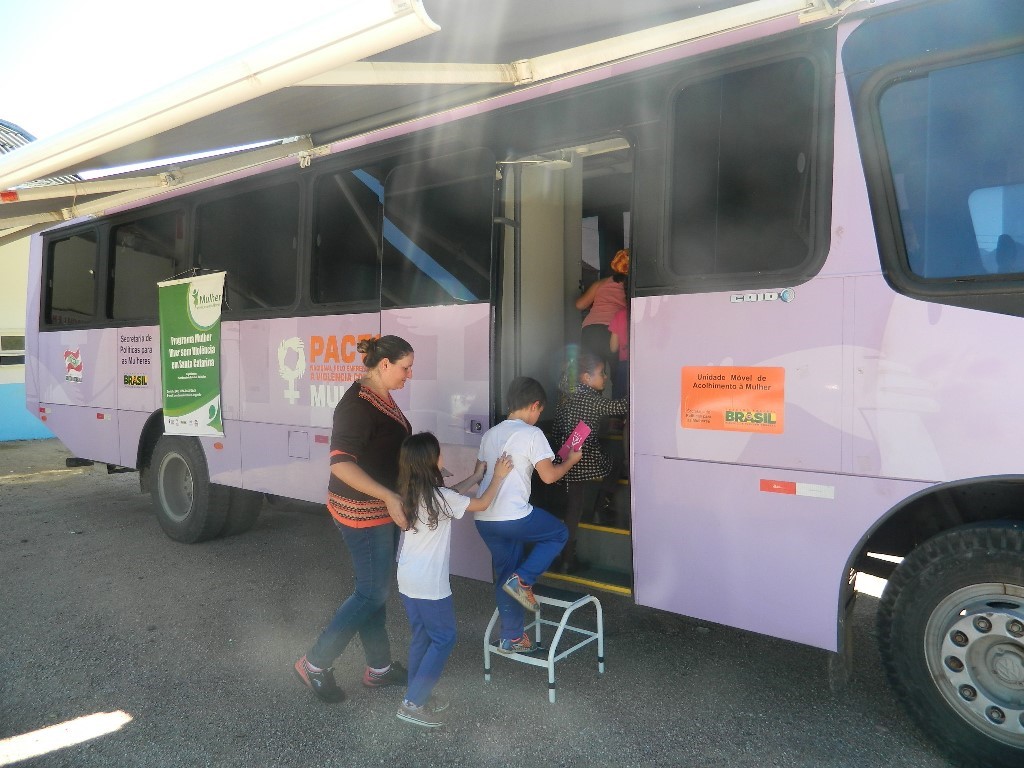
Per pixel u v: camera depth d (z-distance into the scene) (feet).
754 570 11.24
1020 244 9.35
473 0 10.73
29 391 27.40
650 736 11.03
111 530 23.34
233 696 12.50
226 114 14.75
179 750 10.90
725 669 13.25
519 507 12.22
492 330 14.03
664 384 11.98
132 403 22.74
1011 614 9.42
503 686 12.70
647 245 12.16
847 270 10.39
